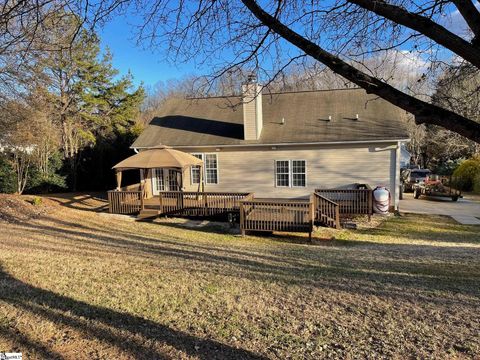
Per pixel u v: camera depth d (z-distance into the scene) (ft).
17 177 64.54
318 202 44.34
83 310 15.01
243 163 56.85
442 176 100.48
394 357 11.76
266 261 26.12
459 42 8.32
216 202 49.26
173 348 12.12
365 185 50.55
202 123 63.21
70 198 67.00
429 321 14.71
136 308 15.51
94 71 85.51
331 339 13.07
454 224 46.96
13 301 15.56
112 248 29.60
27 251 26.17
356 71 9.25
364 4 9.11
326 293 18.26
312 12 12.68
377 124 52.95
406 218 50.37
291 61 13.60
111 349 11.89
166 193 50.34
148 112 129.70
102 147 86.38
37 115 52.90
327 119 56.59
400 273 22.53
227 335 13.25
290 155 54.60
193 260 25.57
